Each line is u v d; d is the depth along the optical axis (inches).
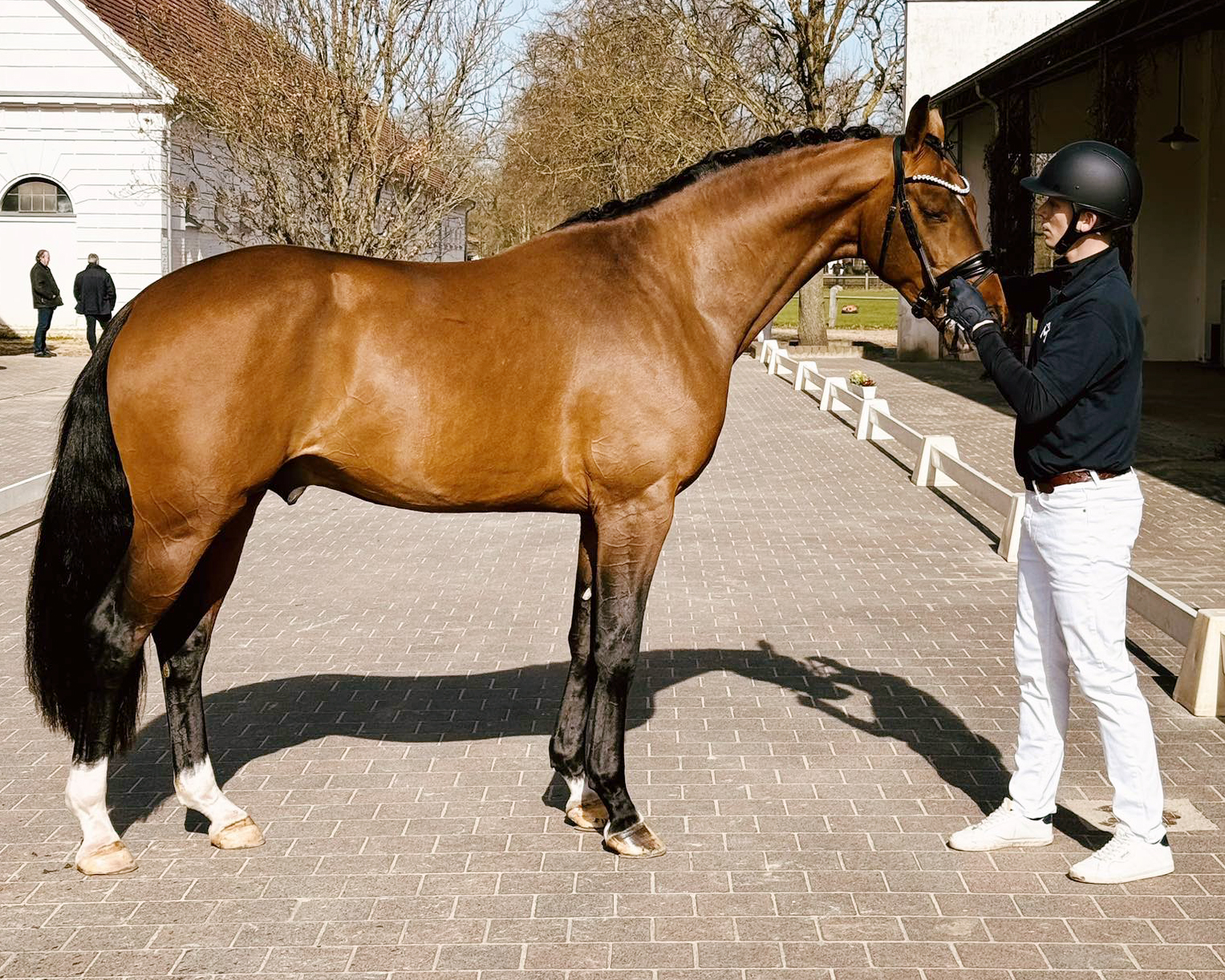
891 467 476.7
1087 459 135.6
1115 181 133.2
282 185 636.1
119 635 132.7
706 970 120.0
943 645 239.9
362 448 134.4
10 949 123.7
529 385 136.9
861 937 126.5
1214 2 448.5
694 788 166.9
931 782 169.0
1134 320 134.8
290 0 615.5
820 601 275.6
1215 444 489.7
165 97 903.1
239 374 126.5
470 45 636.7
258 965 120.8
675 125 972.6
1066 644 141.6
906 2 873.5
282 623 260.5
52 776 172.9
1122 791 139.3
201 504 129.0
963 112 805.9
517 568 316.8
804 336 1043.9
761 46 1013.8
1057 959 122.2
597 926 128.6
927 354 953.5
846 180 149.6
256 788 167.0
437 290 136.8
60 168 954.1
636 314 142.0
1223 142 784.3
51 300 855.1
